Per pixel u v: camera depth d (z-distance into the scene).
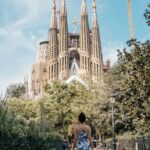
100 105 58.88
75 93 81.81
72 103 80.00
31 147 20.98
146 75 24.20
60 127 79.12
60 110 79.06
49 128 35.09
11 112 17.77
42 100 80.38
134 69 25.00
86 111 77.25
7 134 14.94
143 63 24.28
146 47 23.83
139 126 30.31
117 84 52.44
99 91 62.38
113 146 39.31
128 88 26.50
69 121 79.06
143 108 27.28
